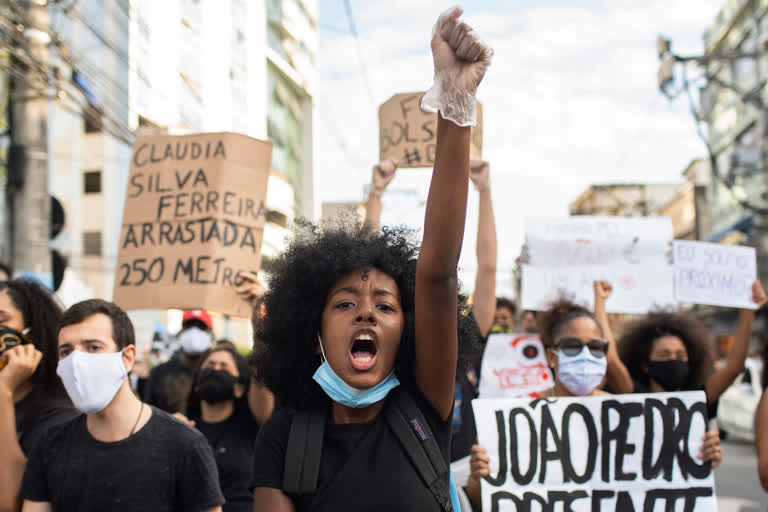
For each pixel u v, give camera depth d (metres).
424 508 1.99
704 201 30.61
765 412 3.42
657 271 5.28
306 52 35.84
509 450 3.46
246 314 4.63
